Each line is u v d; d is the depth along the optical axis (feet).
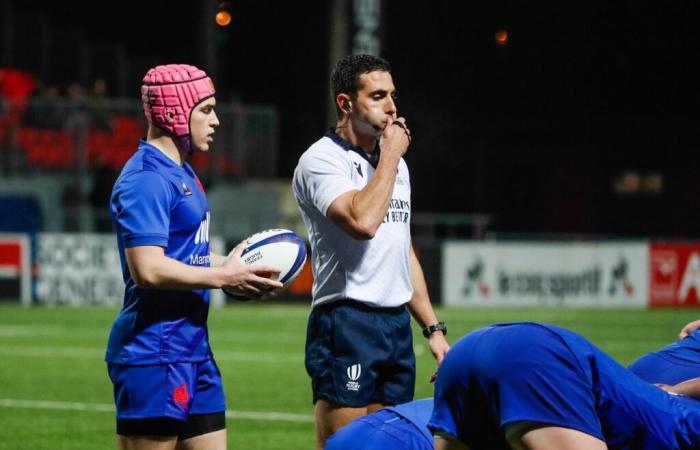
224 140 291.79
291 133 424.87
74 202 270.26
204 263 55.62
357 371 60.54
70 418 109.60
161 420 52.95
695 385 51.47
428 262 256.11
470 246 257.14
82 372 144.87
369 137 62.34
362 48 266.36
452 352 46.80
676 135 417.08
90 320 217.97
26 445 95.04
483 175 419.13
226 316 232.94
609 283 262.06
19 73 297.74
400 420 51.11
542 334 45.06
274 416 111.14
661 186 417.28
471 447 46.60
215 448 55.16
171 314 53.57
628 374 45.91
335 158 61.00
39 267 252.01
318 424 62.18
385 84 61.21
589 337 188.24
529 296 258.98
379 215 58.34
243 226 281.54
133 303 53.67
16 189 273.13
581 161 419.13
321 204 59.82
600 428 44.06
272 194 286.05
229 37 427.33
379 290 61.26
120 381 53.52
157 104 54.08
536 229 419.95
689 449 45.42
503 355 44.45
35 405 117.80
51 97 296.92
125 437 53.52
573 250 260.42
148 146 54.44
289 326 210.79
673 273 264.52
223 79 427.33
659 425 45.16
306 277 261.85
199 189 55.62
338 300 61.36
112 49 328.29
